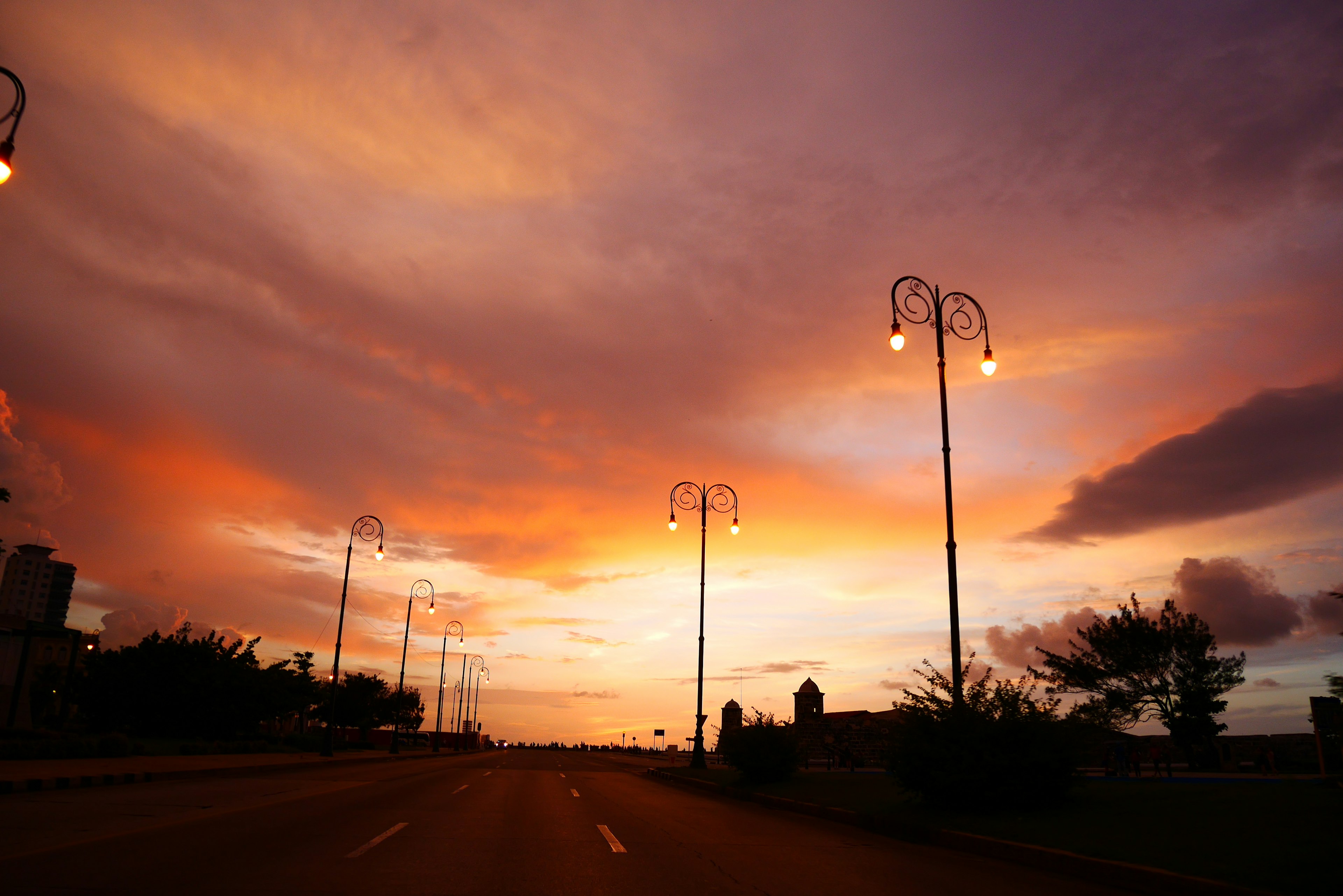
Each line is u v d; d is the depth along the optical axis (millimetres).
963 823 14086
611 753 119125
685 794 26953
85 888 7359
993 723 15344
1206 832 10828
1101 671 39031
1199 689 37688
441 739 114562
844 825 17078
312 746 57312
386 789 21062
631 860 10547
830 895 8594
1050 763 14539
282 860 9258
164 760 27375
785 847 12680
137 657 47312
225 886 7727
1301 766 37250
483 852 10594
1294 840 9828
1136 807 13344
